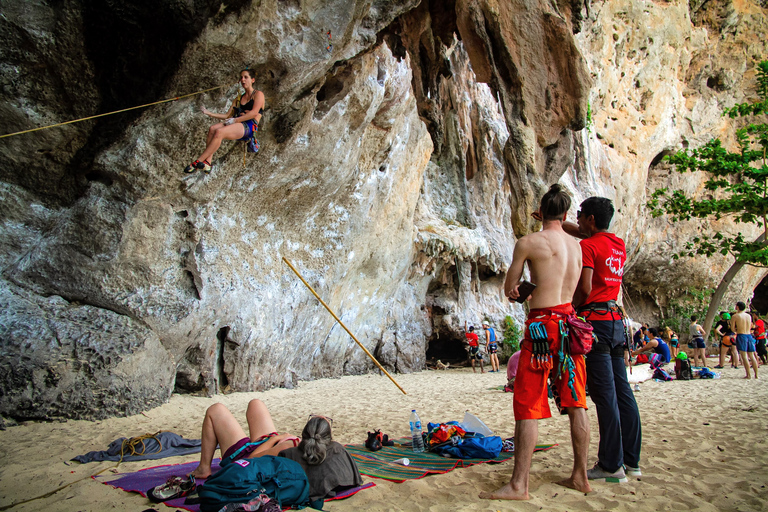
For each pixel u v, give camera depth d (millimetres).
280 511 2553
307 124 8875
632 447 3529
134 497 3334
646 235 22859
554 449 4512
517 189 8312
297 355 11523
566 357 3119
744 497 3023
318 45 7363
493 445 4246
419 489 3336
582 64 8242
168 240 7773
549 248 3234
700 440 4660
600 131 20766
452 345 18234
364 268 13672
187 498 3086
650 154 22297
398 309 15734
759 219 24469
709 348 20250
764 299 28812
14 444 5160
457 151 18531
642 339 15477
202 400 8219
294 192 9898
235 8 6375
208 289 8258
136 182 7164
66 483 3768
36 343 6293
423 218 17141
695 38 22938
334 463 3201
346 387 11062
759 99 24000
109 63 6508
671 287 23953
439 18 8984
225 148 7848
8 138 6820
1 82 6344
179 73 6715
